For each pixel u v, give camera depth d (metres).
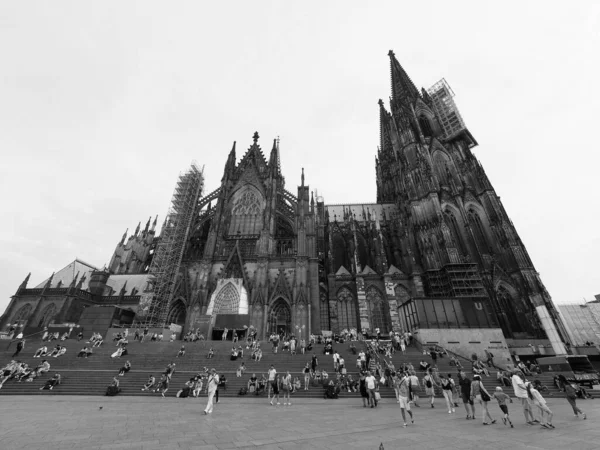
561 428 12.34
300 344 39.09
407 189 70.75
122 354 34.97
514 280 55.75
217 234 61.09
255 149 75.44
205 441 10.27
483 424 13.43
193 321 51.25
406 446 9.54
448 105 85.56
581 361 31.38
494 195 64.12
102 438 10.74
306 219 60.84
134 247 82.62
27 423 13.58
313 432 11.76
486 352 39.84
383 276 61.78
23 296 59.66
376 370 29.95
